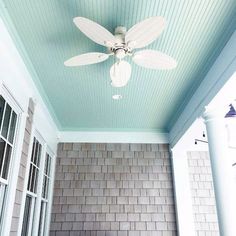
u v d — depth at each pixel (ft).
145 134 17.10
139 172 16.17
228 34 8.53
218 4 7.47
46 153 14.52
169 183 15.98
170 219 15.17
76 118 15.34
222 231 8.85
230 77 8.54
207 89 10.43
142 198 15.57
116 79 8.57
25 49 9.33
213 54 9.51
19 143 9.34
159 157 16.58
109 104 13.55
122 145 16.78
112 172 16.11
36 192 12.42
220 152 9.68
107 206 15.31
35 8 7.62
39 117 12.14
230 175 9.39
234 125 12.64
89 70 10.53
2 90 8.16
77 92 12.33
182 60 9.89
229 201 9.04
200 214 16.38
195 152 17.81
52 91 12.23
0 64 7.64
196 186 17.01
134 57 7.79
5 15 7.77
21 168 9.68
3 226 8.11
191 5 7.54
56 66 10.30
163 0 7.38
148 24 6.55
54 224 14.83
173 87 11.79
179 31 8.50
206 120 10.37
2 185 8.45
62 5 7.52
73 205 15.28
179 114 14.55
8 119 8.87
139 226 14.97
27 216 11.42
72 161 16.31
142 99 12.96
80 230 14.75
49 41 8.92
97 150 16.61
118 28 7.84
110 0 7.36
